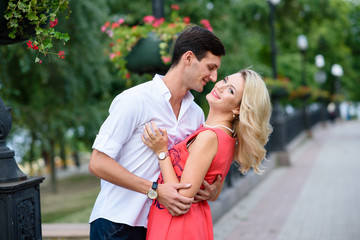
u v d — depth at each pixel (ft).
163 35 17.89
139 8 54.90
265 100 9.86
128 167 9.70
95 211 9.98
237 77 10.05
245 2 82.94
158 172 9.94
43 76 37.50
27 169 51.08
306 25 106.32
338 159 58.18
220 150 9.66
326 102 164.45
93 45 37.35
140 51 18.30
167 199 9.21
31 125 43.06
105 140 9.15
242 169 10.66
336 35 131.03
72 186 58.13
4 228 8.93
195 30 9.71
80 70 40.50
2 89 26.50
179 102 10.30
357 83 185.88
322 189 37.86
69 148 49.70
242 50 67.10
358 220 27.04
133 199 9.75
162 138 9.51
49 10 9.27
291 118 74.69
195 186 9.34
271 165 49.19
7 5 8.61
